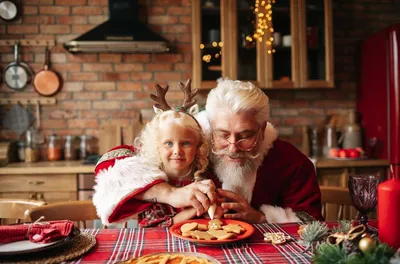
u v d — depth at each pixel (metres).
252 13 3.12
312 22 3.18
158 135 1.22
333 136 3.31
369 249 0.74
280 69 3.16
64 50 3.31
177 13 3.37
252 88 1.31
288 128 3.47
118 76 3.34
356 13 3.50
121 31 3.06
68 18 3.31
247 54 3.12
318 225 0.98
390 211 0.85
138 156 1.26
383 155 3.07
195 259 0.85
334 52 3.48
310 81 3.15
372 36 3.19
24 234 0.97
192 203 1.13
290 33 3.15
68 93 3.32
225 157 1.33
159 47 3.04
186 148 1.19
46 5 3.29
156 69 3.36
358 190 1.07
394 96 2.92
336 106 3.50
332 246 0.78
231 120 1.27
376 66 3.14
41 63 3.31
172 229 1.07
